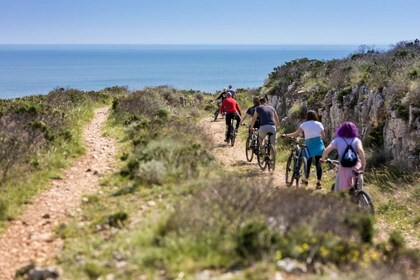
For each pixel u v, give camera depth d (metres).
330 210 6.86
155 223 6.84
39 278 5.62
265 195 7.65
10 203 8.44
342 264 5.66
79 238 7.02
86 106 24.88
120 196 8.91
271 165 13.35
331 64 22.14
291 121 20.50
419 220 9.70
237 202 6.96
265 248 5.73
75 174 11.00
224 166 13.06
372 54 21.66
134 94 24.78
